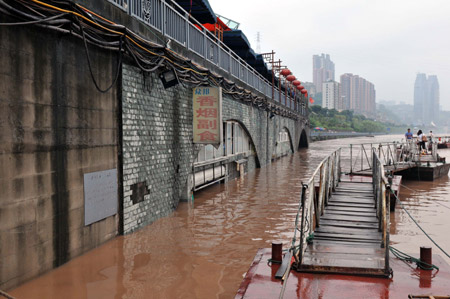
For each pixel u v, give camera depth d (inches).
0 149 216.2
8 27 220.8
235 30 948.0
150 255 296.4
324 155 1413.6
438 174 800.3
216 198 540.1
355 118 7135.8
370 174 577.0
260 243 331.3
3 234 219.1
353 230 297.0
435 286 196.1
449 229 396.2
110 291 231.0
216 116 480.1
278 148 1234.0
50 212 255.9
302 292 190.5
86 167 293.6
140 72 370.0
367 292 189.3
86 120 293.4
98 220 310.5
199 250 310.5
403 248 330.0
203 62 525.0
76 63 281.6
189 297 225.1
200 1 679.7
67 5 253.4
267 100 967.0
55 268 262.5
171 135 443.2
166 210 434.3
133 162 357.7
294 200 526.3
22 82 231.3
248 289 196.2
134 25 349.7
